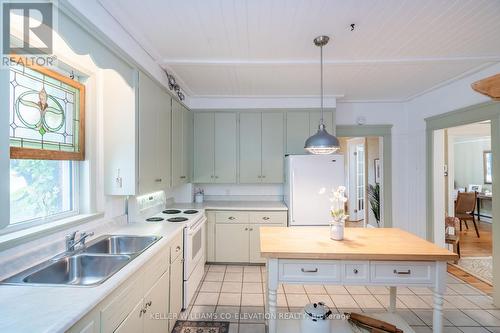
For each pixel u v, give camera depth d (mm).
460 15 1794
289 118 3721
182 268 2357
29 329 849
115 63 1876
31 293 1084
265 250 1747
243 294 2709
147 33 2016
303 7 1706
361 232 2225
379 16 1808
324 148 2090
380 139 4230
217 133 3738
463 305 2537
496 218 2520
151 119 2348
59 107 1598
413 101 3924
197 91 3480
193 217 2729
